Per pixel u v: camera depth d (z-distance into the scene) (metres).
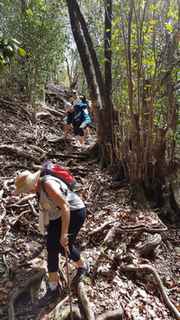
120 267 4.87
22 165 7.27
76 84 18.72
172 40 6.50
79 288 4.21
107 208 6.28
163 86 6.82
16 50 3.46
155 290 4.76
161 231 5.75
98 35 10.20
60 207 3.76
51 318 3.87
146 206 6.63
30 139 8.92
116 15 6.86
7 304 4.04
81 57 8.16
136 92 6.80
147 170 6.94
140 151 6.88
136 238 5.52
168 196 6.93
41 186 3.86
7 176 6.80
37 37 11.39
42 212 3.95
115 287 4.55
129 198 6.72
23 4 11.60
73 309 3.95
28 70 11.58
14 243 4.99
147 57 6.72
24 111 10.76
